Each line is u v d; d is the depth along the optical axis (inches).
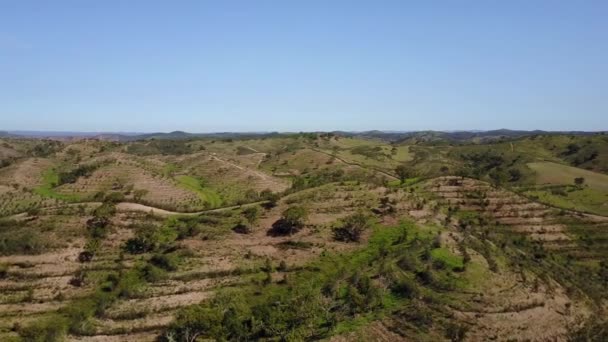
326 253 3592.5
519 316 3075.8
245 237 3732.8
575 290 3801.7
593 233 5078.7
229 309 2726.4
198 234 3695.9
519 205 5364.2
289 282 3221.0
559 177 7352.4
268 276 3243.1
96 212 3634.4
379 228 3993.6
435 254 3545.8
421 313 2851.9
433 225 4151.1
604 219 5300.2
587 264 4628.4
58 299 2918.3
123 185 5679.1
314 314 2738.7
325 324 2743.6
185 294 3006.9
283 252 3582.7
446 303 3029.0
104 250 3388.3
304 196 4463.6
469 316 2950.3
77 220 3654.0
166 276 3125.0
